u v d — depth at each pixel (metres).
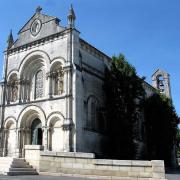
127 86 40.88
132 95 41.00
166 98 55.66
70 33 38.84
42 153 24.64
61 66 39.09
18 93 42.47
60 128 36.81
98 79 42.91
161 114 52.28
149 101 53.91
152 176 20.16
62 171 23.30
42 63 41.69
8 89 44.47
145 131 53.66
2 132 42.44
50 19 41.94
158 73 70.50
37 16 43.84
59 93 38.38
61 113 36.66
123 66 41.97
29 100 41.81
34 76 42.53
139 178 20.44
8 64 45.38
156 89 65.81
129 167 20.91
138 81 42.09
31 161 25.30
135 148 40.06
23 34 44.91
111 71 42.19
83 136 36.47
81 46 40.72
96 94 41.50
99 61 44.69
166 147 51.53
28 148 25.78
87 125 38.12
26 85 42.69
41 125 39.59
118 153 38.06
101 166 21.81
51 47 40.44
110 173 21.38
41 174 24.16
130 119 39.91
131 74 41.62
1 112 43.50
